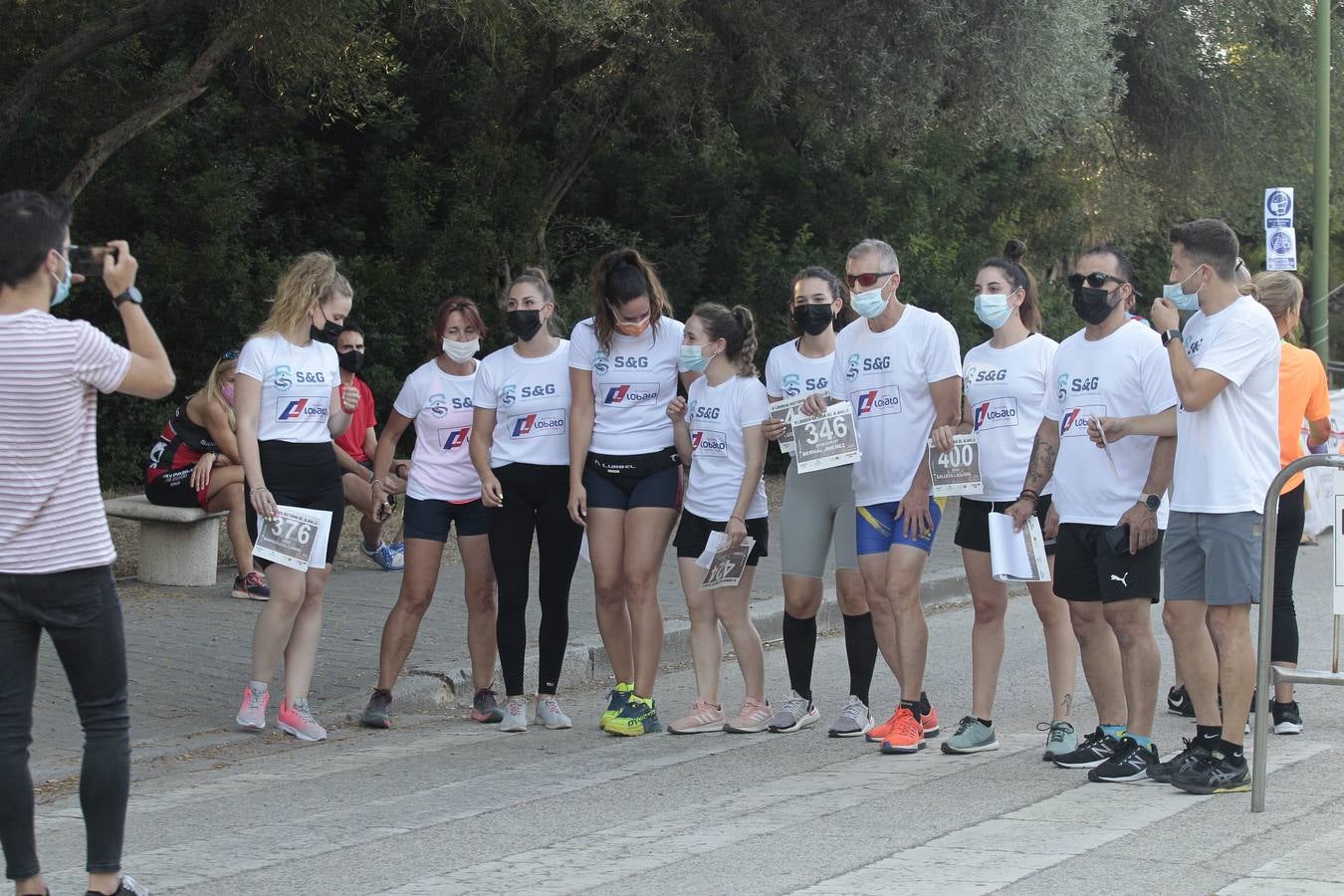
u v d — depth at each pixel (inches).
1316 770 450.9
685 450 528.4
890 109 1323.8
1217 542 406.6
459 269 1332.4
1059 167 1905.8
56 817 419.5
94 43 912.3
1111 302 437.1
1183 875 335.9
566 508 533.6
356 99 1165.7
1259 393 409.4
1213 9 1766.7
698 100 1354.6
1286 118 1809.8
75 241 1224.2
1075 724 535.8
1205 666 422.0
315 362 519.2
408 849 374.6
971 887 328.5
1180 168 1870.1
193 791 446.6
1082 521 441.1
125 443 1226.6
